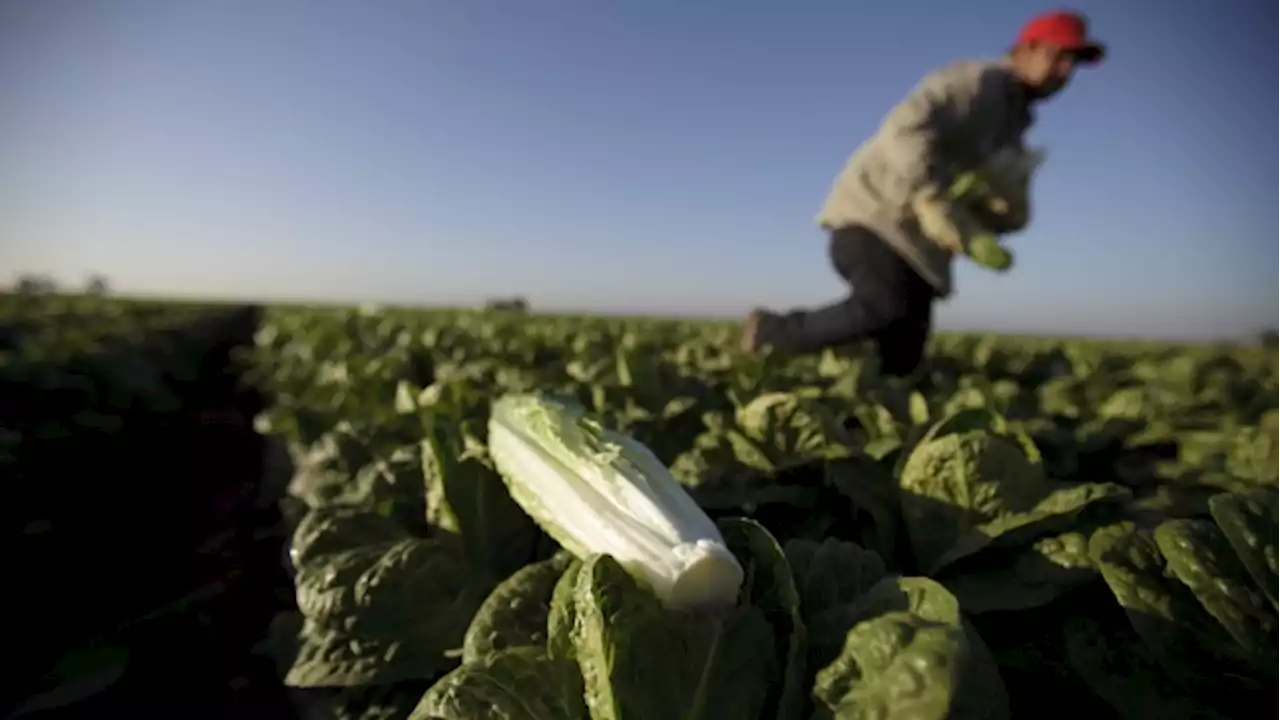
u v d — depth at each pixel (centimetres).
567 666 70
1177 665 79
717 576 74
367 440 159
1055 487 110
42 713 148
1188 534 86
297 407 232
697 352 375
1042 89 261
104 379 359
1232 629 78
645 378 209
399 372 312
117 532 262
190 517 291
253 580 190
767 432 130
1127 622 89
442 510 107
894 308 280
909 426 152
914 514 105
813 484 127
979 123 254
